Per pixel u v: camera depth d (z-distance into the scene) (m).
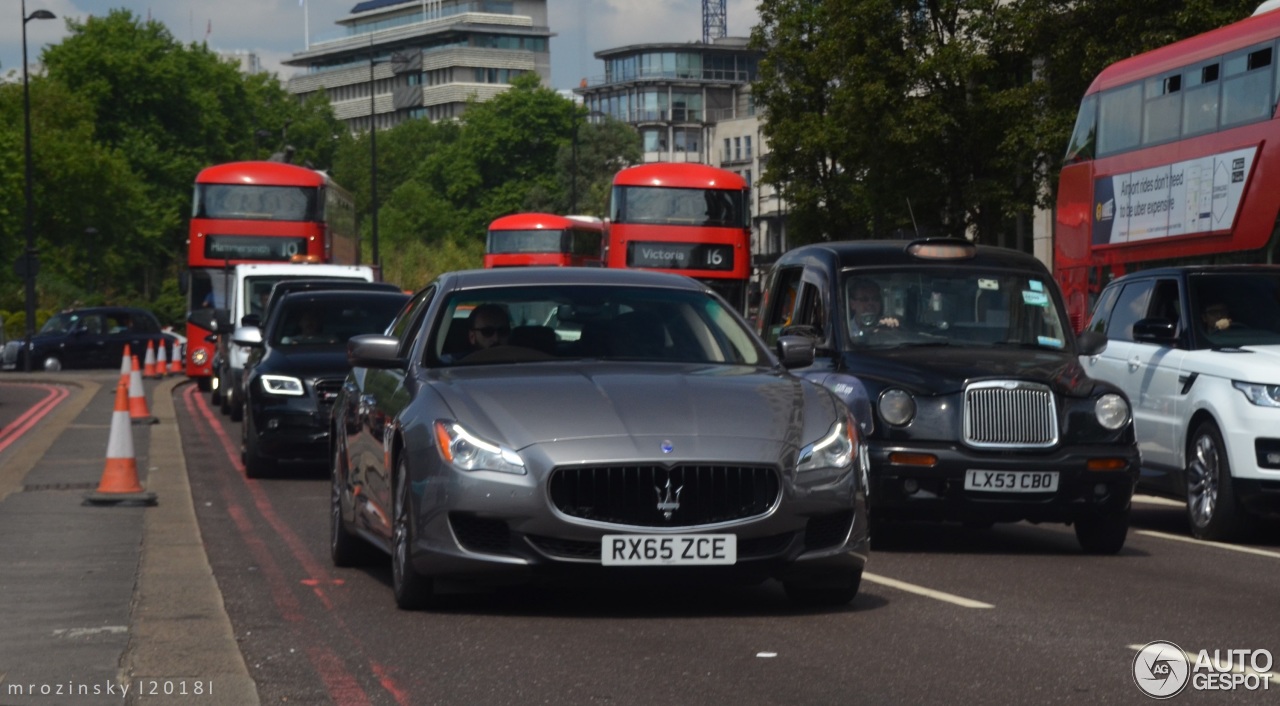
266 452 16.91
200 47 101.50
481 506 7.73
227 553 11.02
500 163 133.12
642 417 7.87
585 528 7.62
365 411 9.47
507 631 7.75
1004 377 11.22
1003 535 12.66
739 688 6.42
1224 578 10.07
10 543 11.18
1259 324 13.38
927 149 39.00
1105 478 11.15
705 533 7.66
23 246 80.94
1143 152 22.45
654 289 9.54
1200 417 12.81
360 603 8.70
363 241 133.38
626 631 7.76
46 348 53.12
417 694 6.32
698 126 174.38
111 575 9.61
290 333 18.39
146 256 93.31
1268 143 19.19
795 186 49.03
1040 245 50.84
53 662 6.86
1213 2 31.11
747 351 9.16
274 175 38.59
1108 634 7.74
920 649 7.30
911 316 12.51
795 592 8.58
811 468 7.86
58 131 83.44
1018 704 6.15
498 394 8.14
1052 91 37.34
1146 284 14.24
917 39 38.94
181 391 37.78
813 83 48.75
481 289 9.41
